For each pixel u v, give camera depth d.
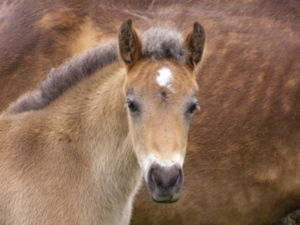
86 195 16.56
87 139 16.58
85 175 16.56
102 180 16.64
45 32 19.48
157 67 15.05
